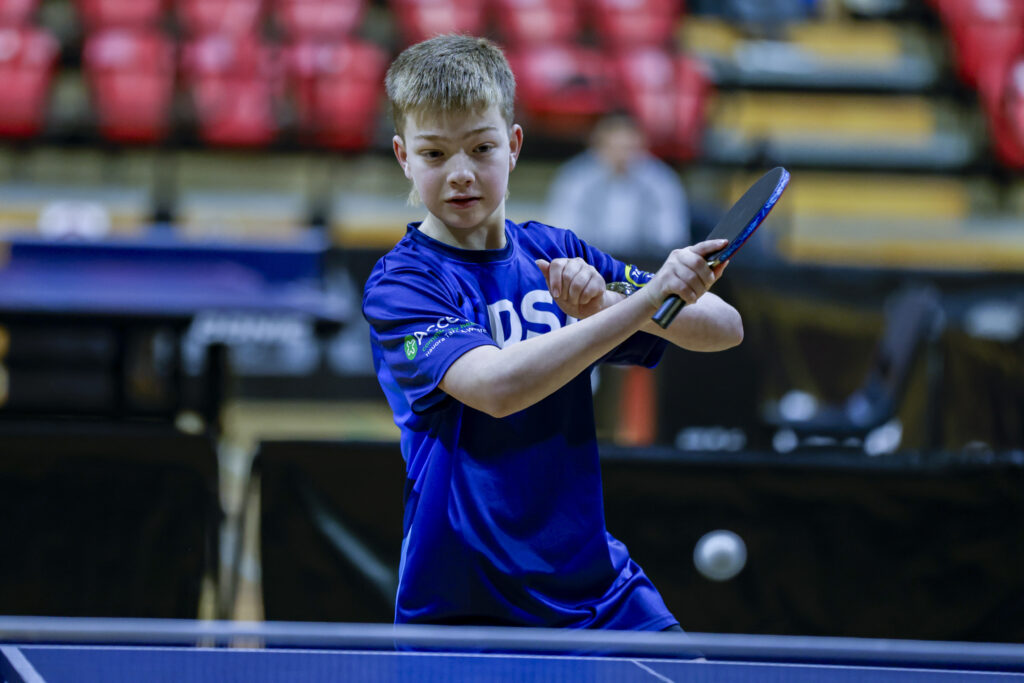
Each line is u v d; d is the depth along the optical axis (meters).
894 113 15.55
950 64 15.61
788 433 9.03
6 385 8.36
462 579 3.29
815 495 5.67
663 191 12.38
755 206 2.87
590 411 3.46
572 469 3.38
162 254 7.70
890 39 15.78
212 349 7.43
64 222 12.24
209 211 14.73
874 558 5.68
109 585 5.73
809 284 9.77
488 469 3.30
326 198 14.87
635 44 15.27
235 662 2.39
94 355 8.41
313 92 14.76
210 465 5.80
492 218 3.47
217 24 14.95
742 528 5.65
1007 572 5.65
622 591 3.40
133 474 5.77
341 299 9.98
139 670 2.32
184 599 5.74
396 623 3.41
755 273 9.72
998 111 15.22
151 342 8.64
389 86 3.37
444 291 3.28
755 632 5.64
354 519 5.62
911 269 9.98
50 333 8.35
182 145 14.61
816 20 15.77
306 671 2.34
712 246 2.82
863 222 15.20
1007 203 15.23
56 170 14.63
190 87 14.70
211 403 7.36
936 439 8.66
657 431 9.16
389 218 14.90
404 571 3.39
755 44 15.64
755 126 15.45
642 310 2.85
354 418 11.75
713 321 3.51
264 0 15.08
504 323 3.38
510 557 3.27
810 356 9.80
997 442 8.71
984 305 10.09
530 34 15.21
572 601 3.34
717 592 5.63
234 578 5.79
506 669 2.38
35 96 14.48
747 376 9.21
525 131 14.90
